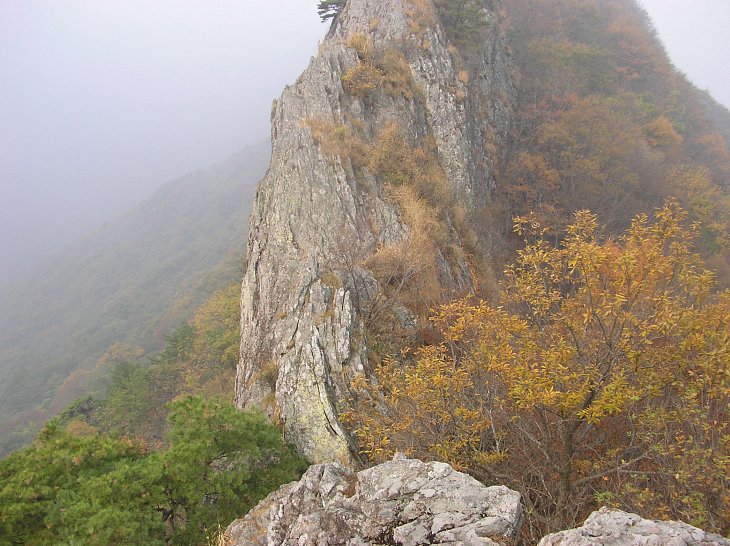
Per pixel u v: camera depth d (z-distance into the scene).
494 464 10.09
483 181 31.81
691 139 54.81
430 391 9.77
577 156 37.78
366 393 14.85
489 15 42.66
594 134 39.84
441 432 10.01
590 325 9.46
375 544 6.09
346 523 6.50
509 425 10.27
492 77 39.38
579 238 8.79
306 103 25.86
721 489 7.38
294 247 21.12
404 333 18.03
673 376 8.24
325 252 20.25
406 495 6.65
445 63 31.78
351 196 21.91
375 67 28.48
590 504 9.18
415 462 7.28
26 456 11.29
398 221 21.77
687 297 8.85
